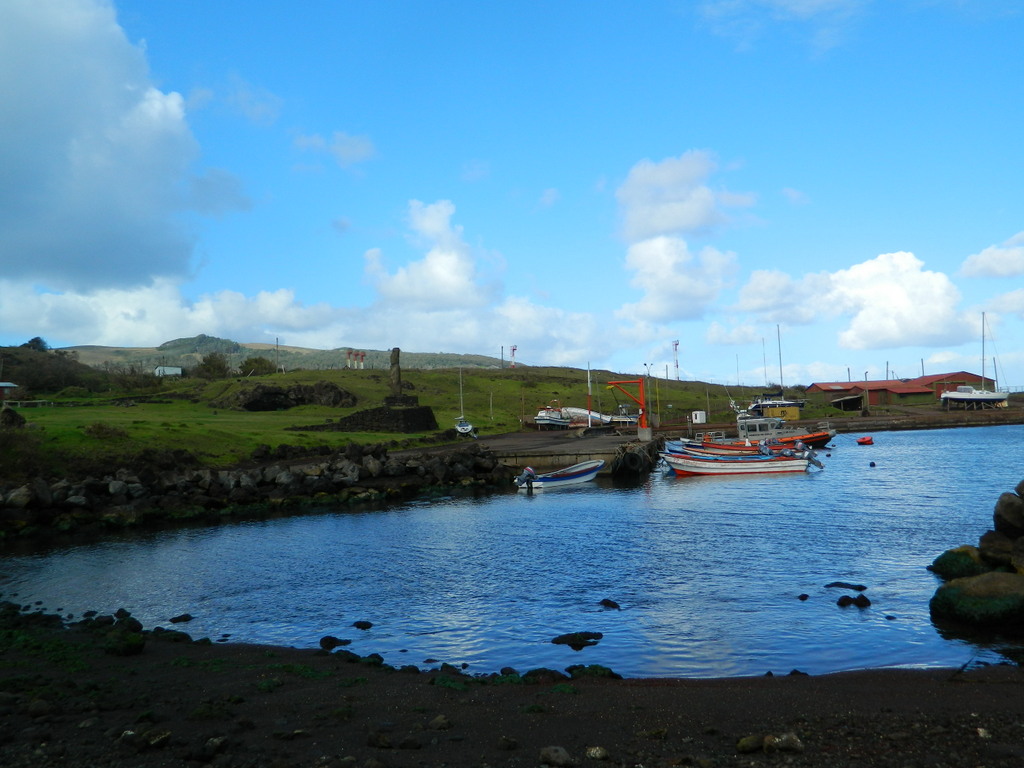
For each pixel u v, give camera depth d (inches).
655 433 4352.9
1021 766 373.4
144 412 3767.2
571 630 784.9
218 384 5255.9
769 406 5196.9
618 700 517.3
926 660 647.8
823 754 393.1
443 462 2620.6
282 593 1005.2
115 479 1971.0
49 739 399.2
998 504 992.2
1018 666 620.7
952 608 761.0
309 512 1947.6
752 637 733.3
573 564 1152.8
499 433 4665.4
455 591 989.2
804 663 650.2
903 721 452.8
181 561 1263.5
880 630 744.3
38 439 2084.2
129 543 1477.6
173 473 2068.2
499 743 402.9
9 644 668.7
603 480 2664.9
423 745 407.2
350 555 1288.1
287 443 2837.1
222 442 2632.9
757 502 1872.5
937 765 375.6
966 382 6722.4
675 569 1083.3
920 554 1143.0
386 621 844.6
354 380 6097.4
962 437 4498.0
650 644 721.0
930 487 2087.8
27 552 1390.3
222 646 724.0
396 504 2090.3
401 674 604.1
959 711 478.9
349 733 428.8
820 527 1429.6
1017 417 5580.7
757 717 470.6
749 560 1128.8
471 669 660.1
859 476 2472.9
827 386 6732.3
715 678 606.2
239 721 438.0
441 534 1513.3
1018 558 891.4
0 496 1684.3
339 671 613.0
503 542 1389.0
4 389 4092.0
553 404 5698.8
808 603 858.8
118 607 949.2
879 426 5359.3
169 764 363.9
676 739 423.2
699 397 6899.6
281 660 658.2
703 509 1770.4
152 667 610.9
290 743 406.9
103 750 381.4
